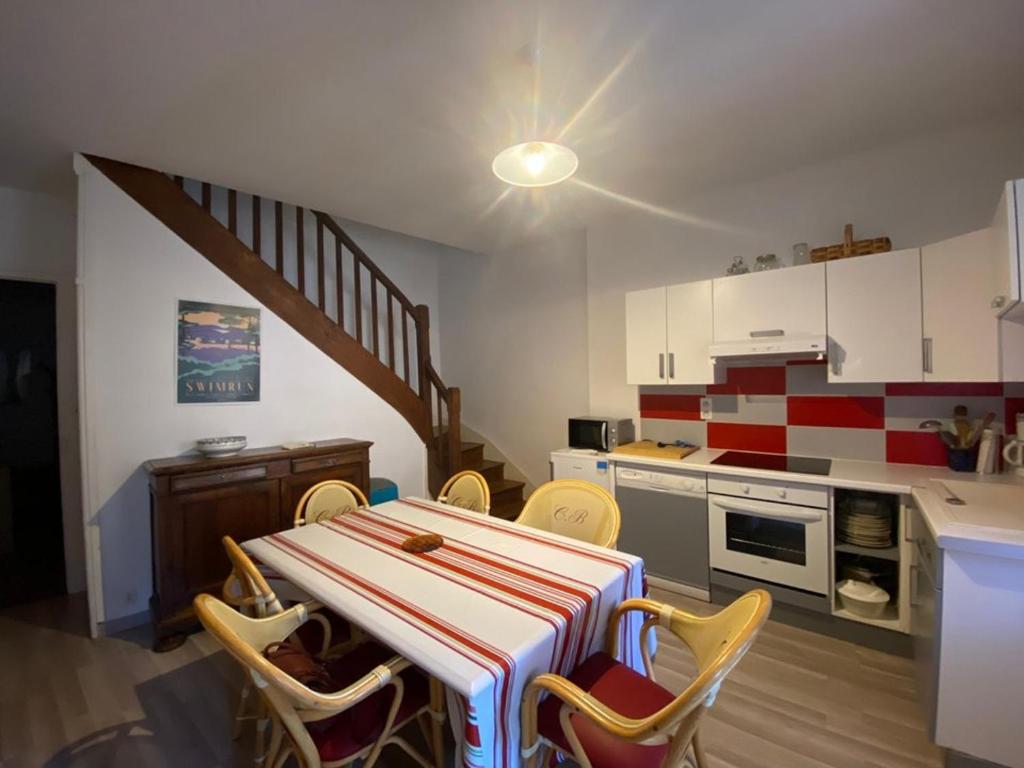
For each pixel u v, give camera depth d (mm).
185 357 2840
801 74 1866
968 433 2334
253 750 1733
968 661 1533
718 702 1937
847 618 2334
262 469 2771
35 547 3342
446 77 1848
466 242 4266
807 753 1669
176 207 2807
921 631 1918
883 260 2303
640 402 3553
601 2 1468
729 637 1183
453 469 4047
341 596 1425
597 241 3734
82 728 1848
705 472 2727
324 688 1336
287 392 3299
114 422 2590
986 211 2295
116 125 2178
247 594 1587
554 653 1259
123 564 2613
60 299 3012
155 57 1700
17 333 3180
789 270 2572
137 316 2666
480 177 2779
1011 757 1479
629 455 3035
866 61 1794
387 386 3875
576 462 3268
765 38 1654
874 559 2510
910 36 1656
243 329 3088
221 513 2619
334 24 1548
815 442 2824
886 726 1794
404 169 2666
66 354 3031
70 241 3053
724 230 3064
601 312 3732
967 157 2326
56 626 2631
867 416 2658
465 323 4984
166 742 1774
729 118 2191
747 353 2592
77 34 1569
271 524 2811
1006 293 1684
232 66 1761
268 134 2268
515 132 2275
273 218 4008
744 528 2656
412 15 1509
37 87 1868
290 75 1820
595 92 1963
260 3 1447
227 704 1984
